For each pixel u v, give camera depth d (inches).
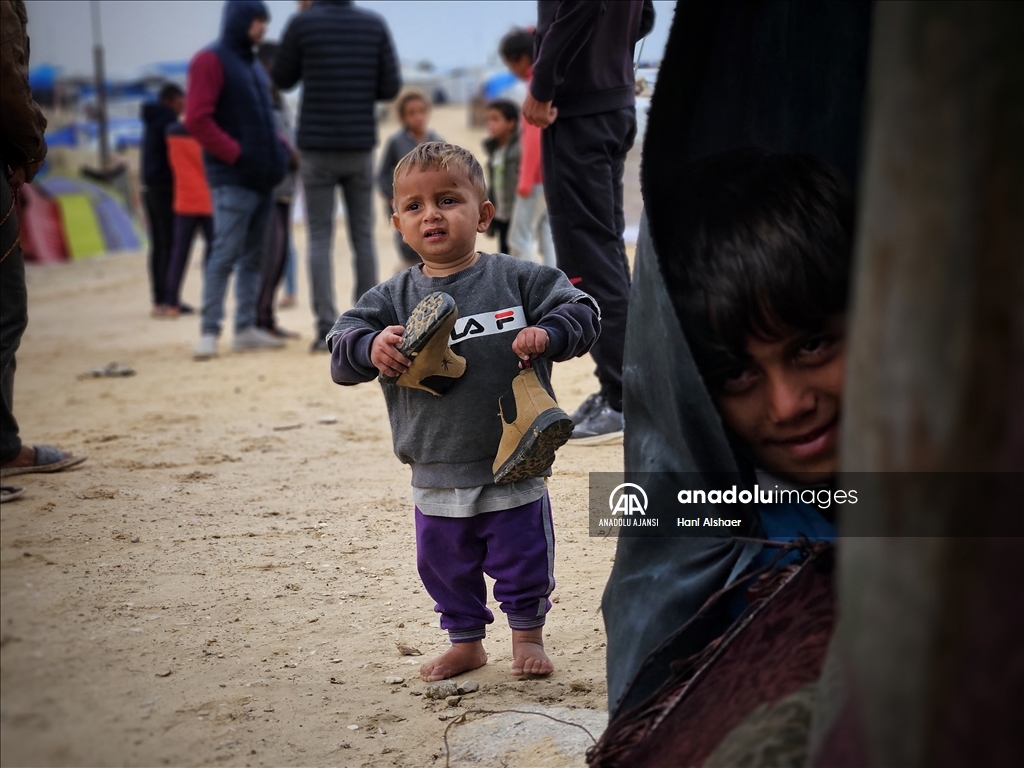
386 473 200.5
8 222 163.9
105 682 103.0
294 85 327.6
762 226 76.7
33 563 145.6
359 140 326.6
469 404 112.0
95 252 825.5
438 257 114.3
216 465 209.8
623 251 195.2
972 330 47.5
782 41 85.7
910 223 48.1
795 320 75.0
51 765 85.7
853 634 53.0
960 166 47.1
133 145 1615.4
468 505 113.5
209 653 118.0
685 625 75.4
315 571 148.6
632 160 252.8
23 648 104.0
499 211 357.4
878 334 49.5
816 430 77.5
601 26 182.7
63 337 429.7
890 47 49.2
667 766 71.2
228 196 339.3
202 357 346.6
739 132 88.0
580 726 101.6
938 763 49.1
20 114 154.8
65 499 183.5
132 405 276.2
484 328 112.7
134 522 170.4
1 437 192.5
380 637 126.5
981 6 46.5
